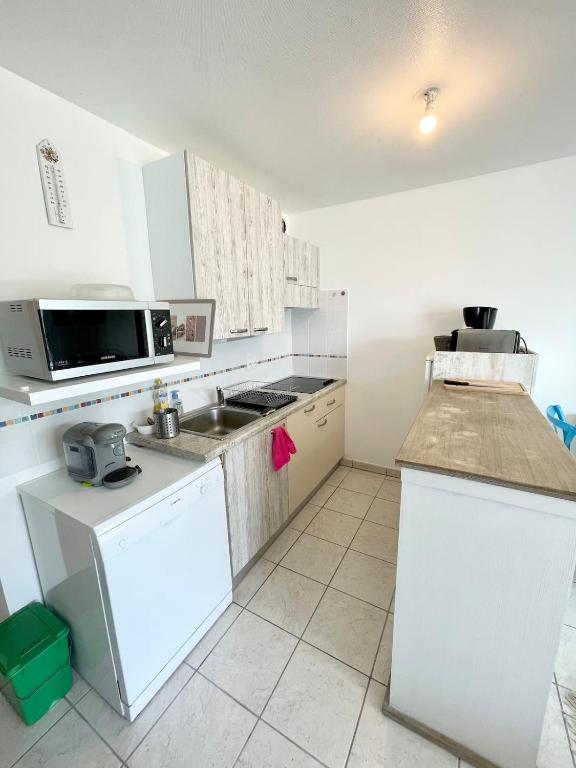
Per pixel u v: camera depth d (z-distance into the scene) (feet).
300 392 8.43
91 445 4.18
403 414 9.39
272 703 4.23
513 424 4.29
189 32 3.50
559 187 6.81
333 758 3.69
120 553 3.69
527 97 4.68
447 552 3.34
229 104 4.75
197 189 5.26
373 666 4.65
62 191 4.62
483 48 3.78
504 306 7.68
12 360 3.97
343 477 9.91
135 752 3.79
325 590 5.94
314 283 9.50
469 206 7.64
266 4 3.19
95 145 4.98
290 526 7.70
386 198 8.50
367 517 8.02
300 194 8.35
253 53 3.81
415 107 4.89
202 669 4.66
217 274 5.75
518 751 3.42
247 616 5.46
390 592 5.88
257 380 9.10
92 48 3.67
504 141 5.94
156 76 4.16
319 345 10.24
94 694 4.39
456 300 8.16
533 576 3.01
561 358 7.32
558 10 3.28
